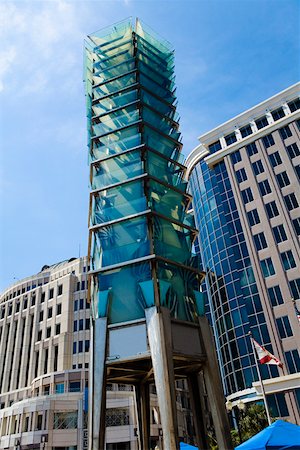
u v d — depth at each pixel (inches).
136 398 755.4
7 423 2016.5
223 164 2342.5
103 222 781.3
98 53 1116.5
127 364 645.9
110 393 1952.5
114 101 979.3
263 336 1732.3
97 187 841.5
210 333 660.7
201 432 663.8
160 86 1034.1
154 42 1173.1
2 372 2851.9
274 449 446.0
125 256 717.3
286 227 1897.1
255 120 2347.4
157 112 956.6
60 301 2785.4
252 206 2066.9
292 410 1498.5
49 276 3196.4
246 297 1881.2
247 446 477.1
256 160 2176.4
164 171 859.4
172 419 515.5
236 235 2074.3
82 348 2495.1
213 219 2274.9
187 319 657.6
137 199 780.6
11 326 3004.4
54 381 2250.2
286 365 1614.2
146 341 603.2
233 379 1786.4
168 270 705.0
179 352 594.6
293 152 2060.8
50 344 2588.6
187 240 794.2
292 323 1672.0
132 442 1780.3
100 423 563.5
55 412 1911.9
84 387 2187.5
